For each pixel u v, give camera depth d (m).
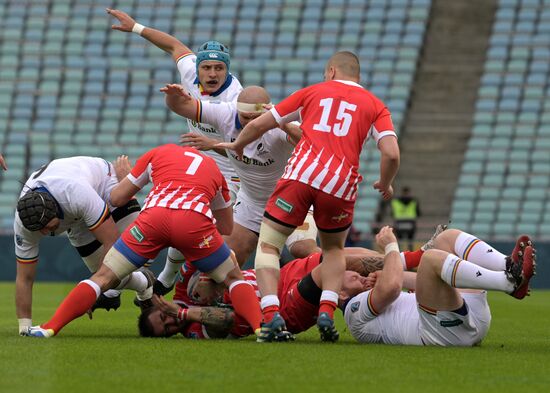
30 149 84.75
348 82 24.61
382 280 23.70
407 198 71.06
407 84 90.12
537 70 90.50
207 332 25.02
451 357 21.36
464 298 23.55
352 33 95.25
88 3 98.06
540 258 67.19
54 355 20.95
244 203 31.81
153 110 88.31
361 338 24.86
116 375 18.23
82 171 26.20
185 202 24.12
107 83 91.00
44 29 96.31
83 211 25.02
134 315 36.34
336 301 24.08
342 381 17.78
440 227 25.45
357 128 23.97
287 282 25.20
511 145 83.81
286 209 23.95
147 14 97.25
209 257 24.41
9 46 94.25
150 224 24.05
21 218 24.25
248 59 93.62
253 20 97.00
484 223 78.62
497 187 80.75
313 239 31.88
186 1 98.38
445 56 93.62
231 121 27.89
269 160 29.94
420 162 84.12
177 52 35.06
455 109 88.44
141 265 24.45
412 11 96.06
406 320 23.94
